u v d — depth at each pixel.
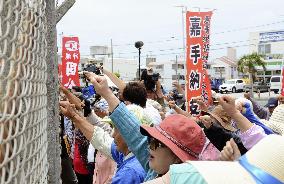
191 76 7.37
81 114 3.88
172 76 60.72
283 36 64.62
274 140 1.62
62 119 3.47
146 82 7.05
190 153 2.29
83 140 5.68
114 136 3.18
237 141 2.94
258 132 2.93
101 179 4.35
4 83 1.36
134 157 3.11
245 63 50.78
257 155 1.63
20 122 1.51
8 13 1.38
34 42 1.75
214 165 1.73
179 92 8.40
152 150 2.38
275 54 62.06
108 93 2.97
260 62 50.62
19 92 1.50
